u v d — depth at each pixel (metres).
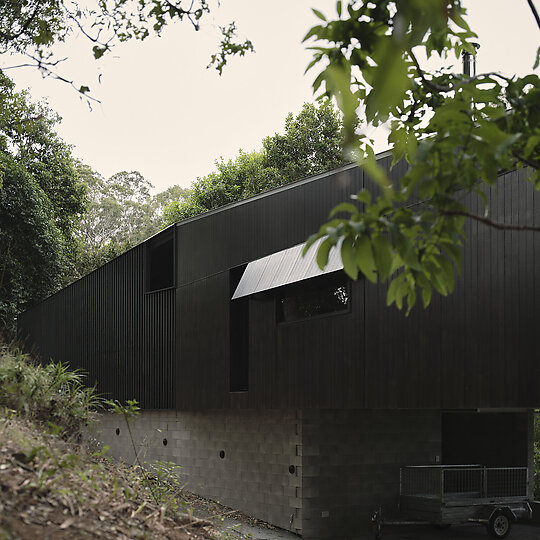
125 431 21.14
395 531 15.97
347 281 13.62
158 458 19.81
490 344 10.64
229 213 17.33
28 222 29.14
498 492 15.96
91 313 23.39
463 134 3.17
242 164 37.84
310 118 36.53
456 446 18.56
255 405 15.89
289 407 14.87
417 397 11.84
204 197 37.34
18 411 8.08
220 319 17.31
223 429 17.61
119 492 6.39
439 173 3.19
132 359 20.97
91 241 61.25
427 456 16.70
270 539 14.09
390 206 3.02
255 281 15.77
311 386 14.30
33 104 31.95
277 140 37.09
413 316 12.06
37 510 4.71
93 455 7.50
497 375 10.48
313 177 14.70
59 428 7.01
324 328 14.06
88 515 5.08
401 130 4.34
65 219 35.00
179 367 18.80
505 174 10.64
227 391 16.83
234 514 16.38
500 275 10.58
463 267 11.20
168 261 21.08
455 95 4.13
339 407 13.52
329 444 15.35
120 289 21.86
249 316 16.42
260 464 16.22
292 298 15.15
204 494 18.00
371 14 3.43
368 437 15.93
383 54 2.39
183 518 6.83
